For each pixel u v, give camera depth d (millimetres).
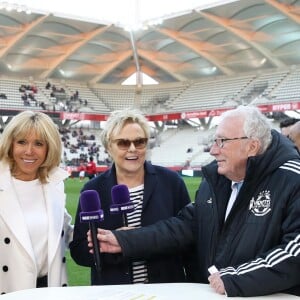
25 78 45656
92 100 48062
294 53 39500
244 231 2646
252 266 2434
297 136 5555
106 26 39156
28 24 37250
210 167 3043
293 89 39844
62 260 3254
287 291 2525
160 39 41281
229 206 2826
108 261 3219
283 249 2438
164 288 2541
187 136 45812
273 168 2650
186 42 41062
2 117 43562
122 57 45438
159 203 3418
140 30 39688
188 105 46281
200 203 2996
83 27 39156
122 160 3354
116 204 3117
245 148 2719
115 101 48750
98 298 2336
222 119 2832
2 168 3205
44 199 3293
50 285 3115
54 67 45094
